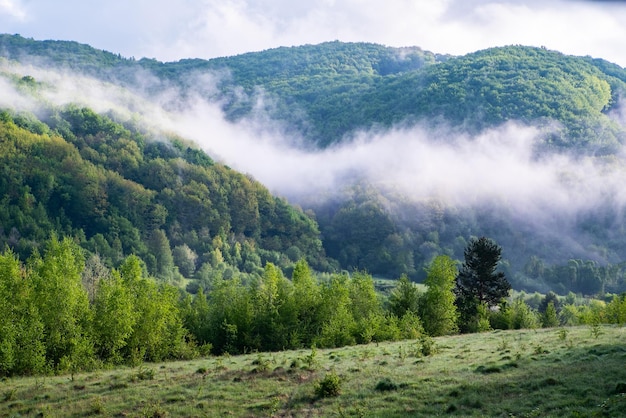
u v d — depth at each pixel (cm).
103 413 3044
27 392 3572
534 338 4550
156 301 5647
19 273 5203
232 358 4847
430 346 4297
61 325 4844
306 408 2945
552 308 9169
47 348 4738
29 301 4891
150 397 3291
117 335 5066
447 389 2986
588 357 3309
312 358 4000
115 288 5400
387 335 6284
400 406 2814
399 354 4222
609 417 2327
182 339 5928
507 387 2902
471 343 4712
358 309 7806
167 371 4094
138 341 5394
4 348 4256
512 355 3678
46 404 3278
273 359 4262
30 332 4469
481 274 8994
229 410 2978
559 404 2552
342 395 3083
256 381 3509
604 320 8262
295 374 3641
